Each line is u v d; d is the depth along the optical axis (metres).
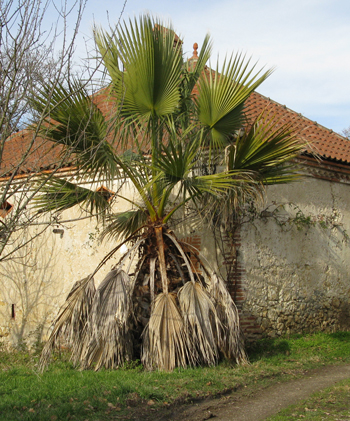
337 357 8.54
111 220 9.03
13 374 7.37
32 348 11.12
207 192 8.38
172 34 7.74
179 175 7.37
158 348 7.13
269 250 9.83
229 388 6.41
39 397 5.68
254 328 9.38
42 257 11.44
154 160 8.05
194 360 7.34
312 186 10.71
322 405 5.71
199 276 8.38
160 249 7.89
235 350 7.67
